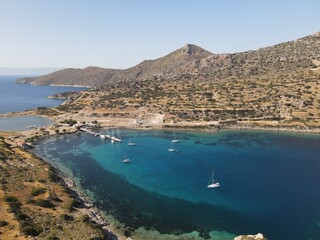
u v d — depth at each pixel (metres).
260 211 87.44
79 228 70.38
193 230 77.25
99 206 90.25
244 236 70.69
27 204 80.06
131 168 126.75
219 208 89.44
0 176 97.12
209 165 129.75
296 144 163.38
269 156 142.38
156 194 99.56
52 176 103.12
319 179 112.06
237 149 155.38
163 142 173.12
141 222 81.00
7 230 65.19
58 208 81.06
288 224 80.31
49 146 166.88
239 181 110.44
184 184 108.12
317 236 74.69
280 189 103.00
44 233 65.69
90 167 128.50
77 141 178.75
